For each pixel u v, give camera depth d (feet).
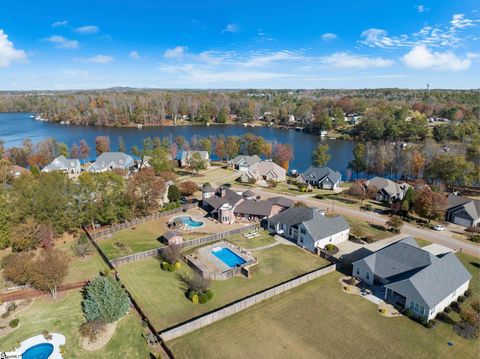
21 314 138.10
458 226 241.35
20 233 182.50
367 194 292.40
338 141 615.57
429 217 247.70
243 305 143.54
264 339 126.00
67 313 138.21
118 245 203.82
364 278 166.40
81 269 174.70
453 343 125.29
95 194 223.51
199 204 280.92
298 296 153.69
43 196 204.03
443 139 508.53
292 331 130.62
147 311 141.79
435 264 152.97
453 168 313.53
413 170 358.64
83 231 221.46
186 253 194.70
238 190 327.67
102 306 130.82
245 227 228.63
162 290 157.89
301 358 117.50
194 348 120.78
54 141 474.90
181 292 156.66
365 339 126.82
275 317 138.82
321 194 317.83
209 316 133.39
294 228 214.28
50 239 193.06
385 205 288.51
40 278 141.38
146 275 170.91
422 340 126.62
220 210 241.96
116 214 231.71
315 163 403.34
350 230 227.61
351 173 408.26
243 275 172.65
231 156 456.45
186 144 510.99
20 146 518.37
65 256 163.32
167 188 288.92
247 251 196.44
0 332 127.85
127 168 403.13
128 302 138.92
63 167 395.34
